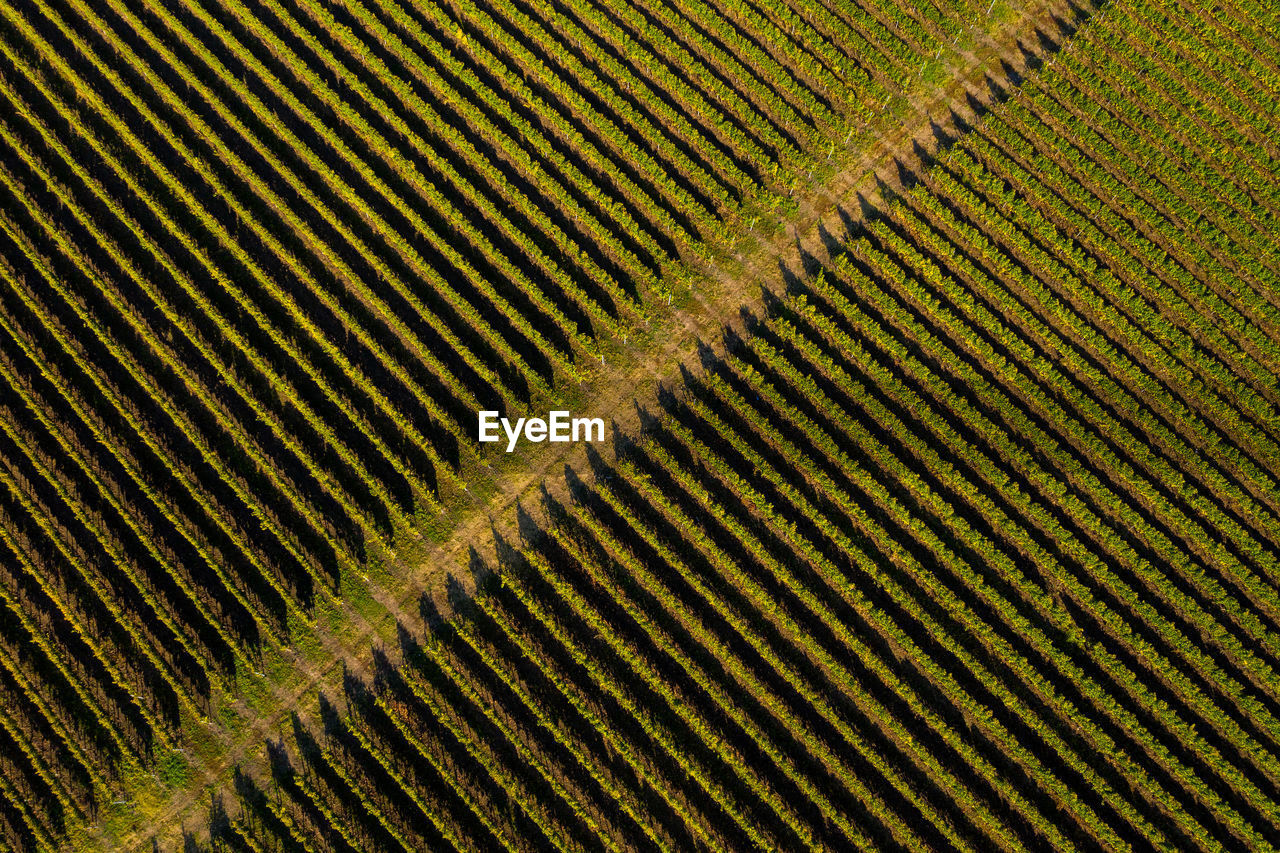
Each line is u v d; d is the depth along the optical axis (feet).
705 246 110.42
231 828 98.32
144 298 109.40
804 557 102.17
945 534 102.27
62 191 111.55
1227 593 100.73
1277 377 105.70
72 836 97.60
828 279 109.19
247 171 112.06
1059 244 108.27
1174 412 104.94
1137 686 96.89
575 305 109.40
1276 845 93.15
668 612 100.83
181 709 99.96
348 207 112.47
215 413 105.09
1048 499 103.30
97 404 106.63
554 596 102.01
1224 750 96.99
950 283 106.83
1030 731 97.76
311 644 101.14
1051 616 99.71
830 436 104.73
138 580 101.50
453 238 110.93
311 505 103.35
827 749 96.48
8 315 108.68
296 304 107.86
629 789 97.71
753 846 96.12
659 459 103.76
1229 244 108.88
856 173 112.57
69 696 100.99
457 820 97.04
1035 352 107.14
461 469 104.78
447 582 102.58
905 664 99.71
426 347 107.04
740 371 106.01
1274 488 101.60
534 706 97.91
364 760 99.14
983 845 95.25
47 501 104.68
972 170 110.11
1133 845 94.73
